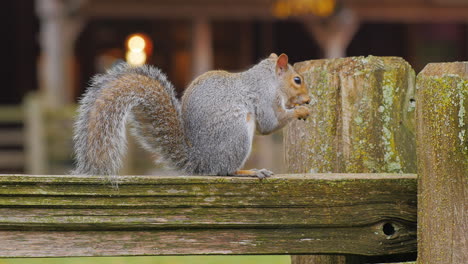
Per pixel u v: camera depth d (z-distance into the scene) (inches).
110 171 190.4
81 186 173.3
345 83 222.1
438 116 165.0
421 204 171.0
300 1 1135.0
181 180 176.7
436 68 167.5
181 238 177.2
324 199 182.4
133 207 175.0
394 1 1232.2
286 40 1413.6
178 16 1171.3
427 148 167.3
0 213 170.6
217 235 178.4
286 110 281.3
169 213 176.4
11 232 171.3
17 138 960.9
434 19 1262.3
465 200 164.7
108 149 193.0
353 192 183.8
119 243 174.9
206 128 243.3
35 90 1237.1
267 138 900.0
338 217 182.9
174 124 234.2
